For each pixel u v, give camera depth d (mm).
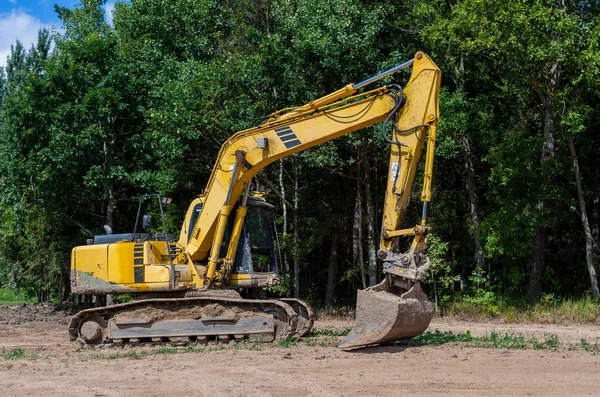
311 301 25094
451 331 15008
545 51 17656
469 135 21312
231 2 25719
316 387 8844
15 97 22672
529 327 17156
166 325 13234
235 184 13172
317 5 20000
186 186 22672
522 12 17656
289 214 24562
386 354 11078
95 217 25156
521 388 8695
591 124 21891
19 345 14562
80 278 13812
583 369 9836
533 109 22578
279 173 23234
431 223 23781
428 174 11180
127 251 13547
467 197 24672
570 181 22547
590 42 17781
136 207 25359
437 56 20766
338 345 11969
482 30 18359
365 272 22750
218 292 13281
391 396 8352
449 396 8328
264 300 12898
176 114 20141
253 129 13016
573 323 17844
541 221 19703
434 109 11297
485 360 10516
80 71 22672
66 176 22797
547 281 22953
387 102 11781
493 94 22812
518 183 20172
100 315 13688
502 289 23844
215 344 13055
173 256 13875
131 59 24266
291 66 20031
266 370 10031
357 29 19938
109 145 23203
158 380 9508
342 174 21875
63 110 21844
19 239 26375
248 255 13797
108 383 9422
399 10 21969
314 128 12477
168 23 24422
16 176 22609
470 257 24531
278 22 23688
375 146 20297
